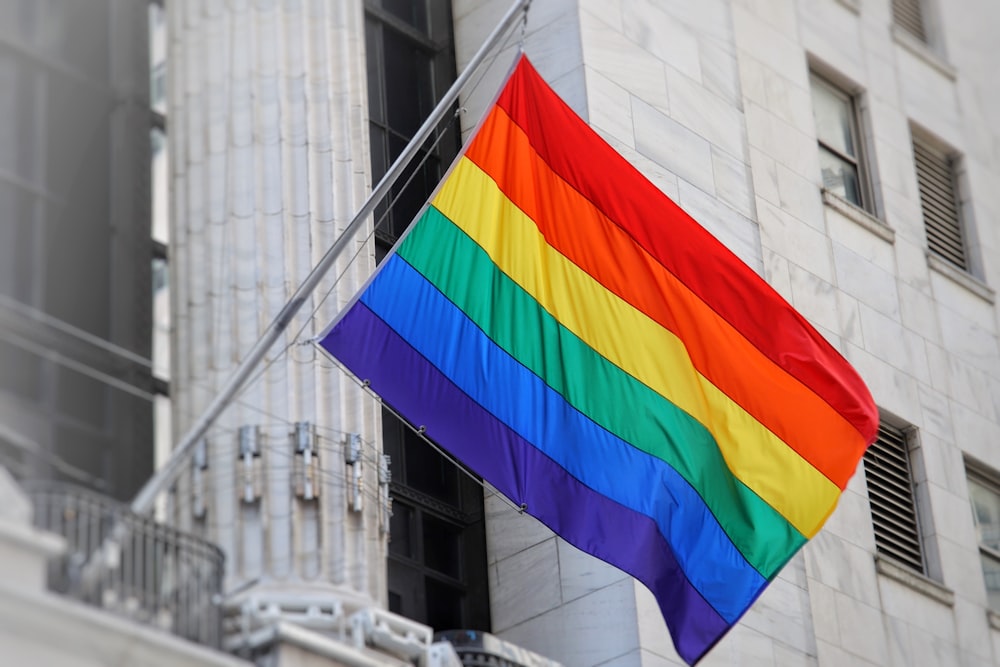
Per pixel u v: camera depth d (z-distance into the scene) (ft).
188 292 111.86
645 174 153.17
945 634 158.40
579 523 113.50
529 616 137.80
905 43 193.26
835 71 182.91
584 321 117.39
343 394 113.09
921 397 170.60
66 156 110.01
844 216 172.14
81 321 106.73
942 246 187.73
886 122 185.68
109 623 89.25
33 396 102.37
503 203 117.08
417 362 111.34
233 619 101.45
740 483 119.14
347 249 117.80
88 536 95.20
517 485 112.37
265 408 109.81
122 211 111.96
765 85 171.22
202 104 116.67
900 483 165.68
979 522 171.32
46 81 110.93
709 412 119.55
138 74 116.16
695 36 165.58
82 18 113.80
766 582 117.70
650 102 157.07
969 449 172.55
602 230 119.75
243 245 113.60
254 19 119.96
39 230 106.93
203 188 114.62
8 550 87.20
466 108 155.22
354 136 122.52
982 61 201.57
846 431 122.01
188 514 105.81
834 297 167.02
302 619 103.55
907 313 173.99
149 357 109.60
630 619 133.69
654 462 116.57
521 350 114.83
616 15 158.30
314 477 108.47
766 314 122.11
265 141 117.29
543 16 156.04
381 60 154.20
